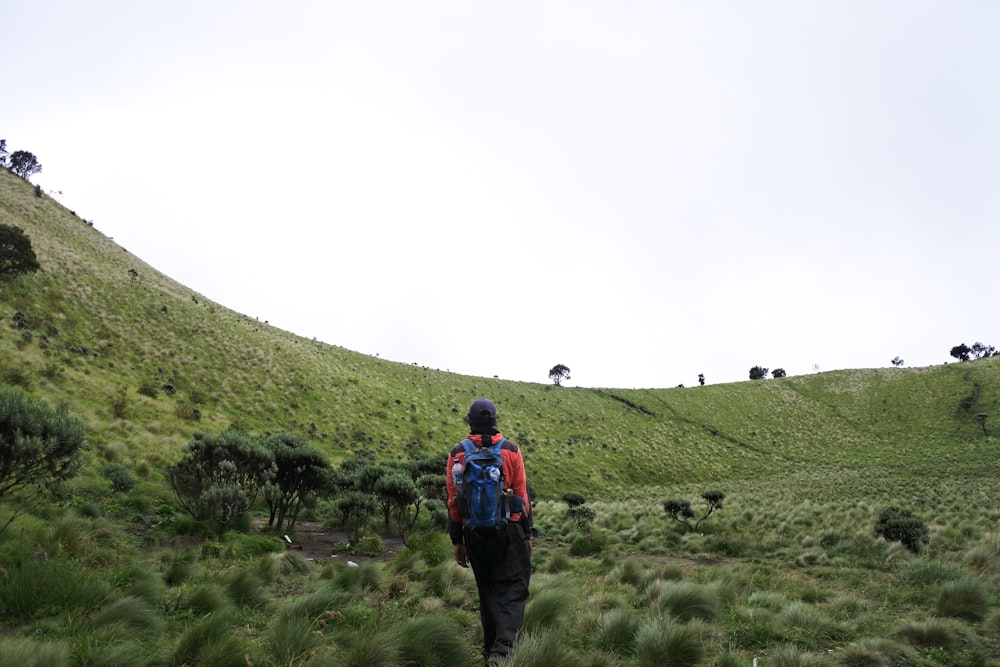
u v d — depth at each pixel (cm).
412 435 5475
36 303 4347
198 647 373
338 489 1622
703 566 1040
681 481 6825
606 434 8350
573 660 346
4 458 691
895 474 6469
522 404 8881
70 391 2508
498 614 339
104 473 1393
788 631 476
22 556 554
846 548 1195
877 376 13062
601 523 2084
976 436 8931
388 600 583
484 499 335
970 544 1175
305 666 342
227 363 5256
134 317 5306
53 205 8738
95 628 403
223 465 1198
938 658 416
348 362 8006
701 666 383
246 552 915
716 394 12425
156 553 797
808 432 10356
